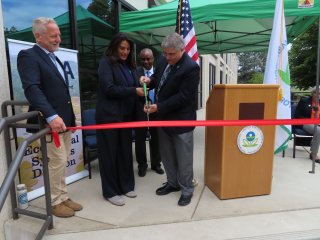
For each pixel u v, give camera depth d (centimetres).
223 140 282
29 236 241
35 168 301
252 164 294
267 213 265
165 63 295
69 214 262
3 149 247
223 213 265
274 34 351
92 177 373
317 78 388
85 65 454
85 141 378
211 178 317
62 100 252
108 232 238
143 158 379
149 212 270
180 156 283
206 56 1581
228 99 277
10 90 272
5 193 148
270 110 289
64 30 400
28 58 229
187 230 239
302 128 454
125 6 580
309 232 234
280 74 354
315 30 1510
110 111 280
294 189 321
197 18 420
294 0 383
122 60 294
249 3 405
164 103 272
